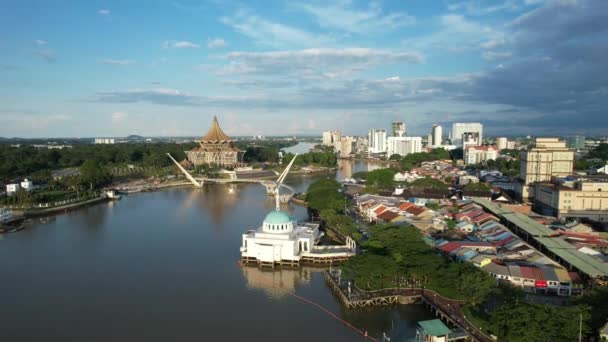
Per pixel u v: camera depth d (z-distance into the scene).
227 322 136.00
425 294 145.38
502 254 178.38
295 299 152.88
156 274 179.62
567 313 106.75
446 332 115.38
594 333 103.62
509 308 110.19
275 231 193.50
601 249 185.88
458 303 137.25
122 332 130.25
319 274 177.62
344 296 146.50
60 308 147.50
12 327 134.00
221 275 177.75
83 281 172.62
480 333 116.56
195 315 141.25
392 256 163.50
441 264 152.25
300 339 124.69
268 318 138.38
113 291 162.12
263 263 186.38
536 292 146.25
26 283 170.88
